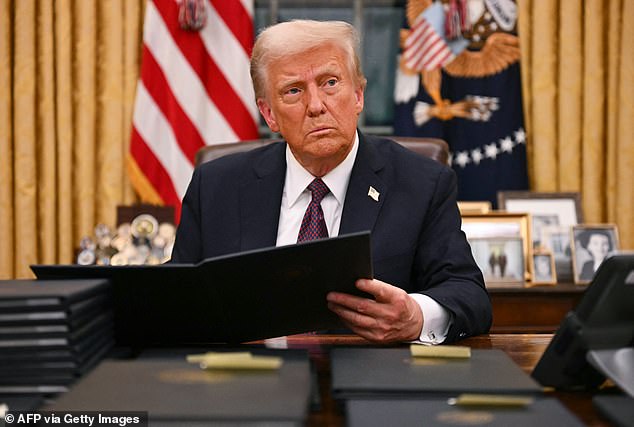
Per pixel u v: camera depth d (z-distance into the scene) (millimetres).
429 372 957
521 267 2832
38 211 3344
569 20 3289
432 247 1666
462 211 3057
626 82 3271
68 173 3326
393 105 3520
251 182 1765
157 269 1105
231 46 3275
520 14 3309
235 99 3260
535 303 2748
